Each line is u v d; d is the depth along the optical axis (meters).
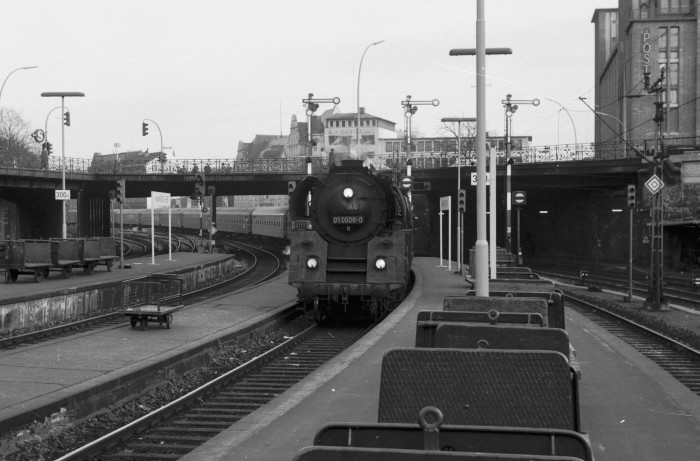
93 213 66.88
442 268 44.44
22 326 20.64
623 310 29.45
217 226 96.00
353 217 21.27
